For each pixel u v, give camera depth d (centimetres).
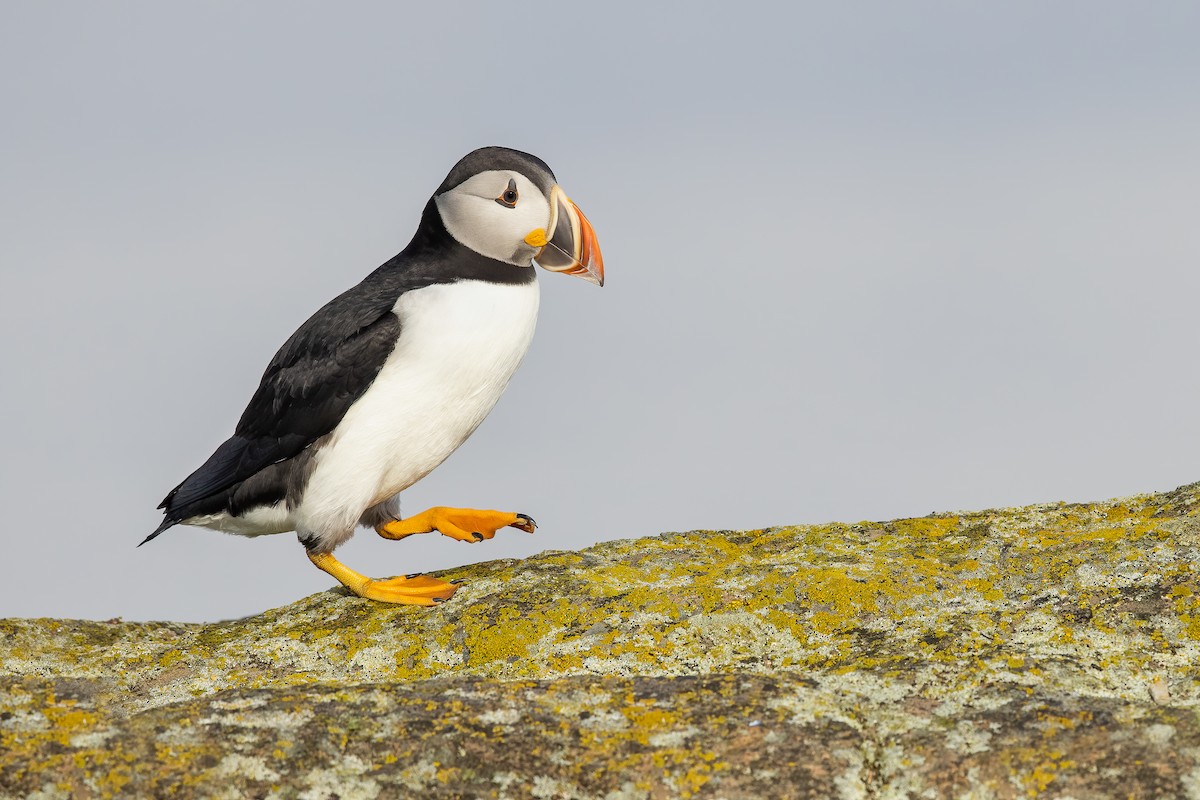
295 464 1302
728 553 1262
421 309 1277
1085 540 1127
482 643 1073
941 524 1280
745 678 906
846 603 1066
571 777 797
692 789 779
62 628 1158
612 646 1041
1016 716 830
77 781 765
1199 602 991
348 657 1084
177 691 1012
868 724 840
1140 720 808
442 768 799
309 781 781
